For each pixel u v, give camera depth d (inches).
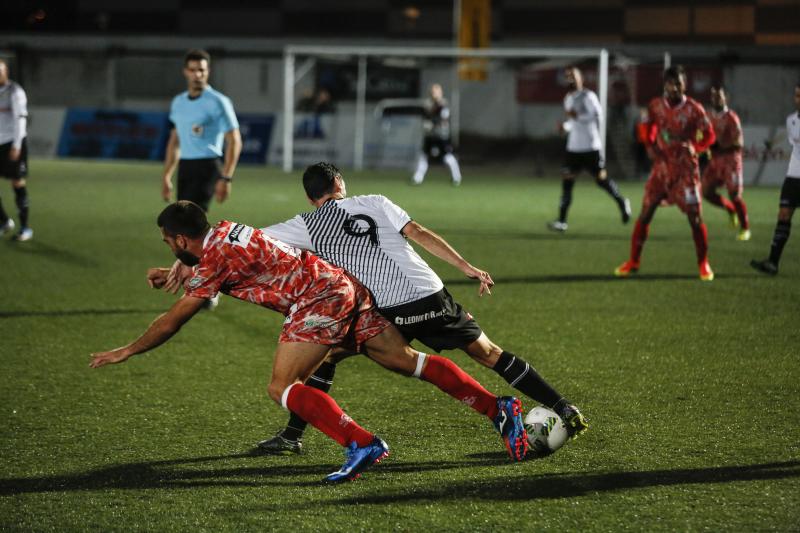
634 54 2410.2
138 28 2913.4
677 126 769.6
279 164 2234.3
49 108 2389.3
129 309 676.1
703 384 482.9
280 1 2837.1
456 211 1347.2
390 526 309.7
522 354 548.1
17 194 991.6
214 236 344.5
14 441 395.9
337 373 505.0
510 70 2327.8
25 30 2923.2
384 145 2234.3
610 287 763.4
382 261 364.8
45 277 795.4
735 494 335.3
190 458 377.7
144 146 2281.0
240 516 318.7
